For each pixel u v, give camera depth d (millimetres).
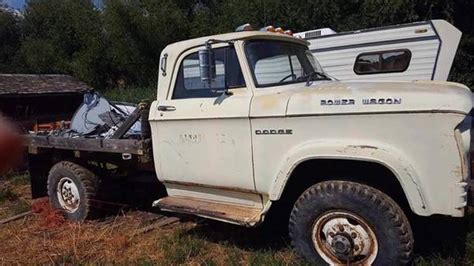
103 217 5719
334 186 3582
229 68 4219
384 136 3396
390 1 14148
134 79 23141
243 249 4410
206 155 4254
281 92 3990
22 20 28109
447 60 6848
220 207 4281
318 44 7906
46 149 6164
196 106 4309
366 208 3430
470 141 3297
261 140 3900
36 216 5984
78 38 25094
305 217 3719
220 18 21531
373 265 3457
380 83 3740
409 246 3350
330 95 3625
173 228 5141
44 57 25266
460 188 3189
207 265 4062
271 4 17188
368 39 7418
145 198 6273
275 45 4441
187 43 4492
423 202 3285
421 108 3246
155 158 4684
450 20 13719
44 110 11500
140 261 4270
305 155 3641
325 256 3680
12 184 7879
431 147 3240
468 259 3768
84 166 5801
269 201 3943
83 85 12883
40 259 4484
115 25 22234
